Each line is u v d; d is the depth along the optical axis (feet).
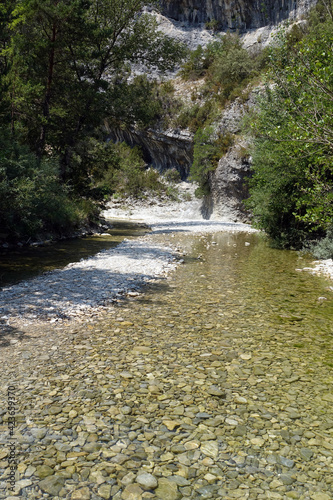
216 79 146.41
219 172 113.19
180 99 150.30
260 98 54.65
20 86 59.67
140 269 37.17
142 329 20.45
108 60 92.22
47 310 22.86
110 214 131.23
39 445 10.53
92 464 9.84
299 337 19.79
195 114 141.90
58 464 9.80
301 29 118.52
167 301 26.37
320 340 19.39
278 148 45.39
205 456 10.27
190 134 139.13
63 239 62.49
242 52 142.41
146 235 73.31
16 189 46.39
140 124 88.17
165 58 94.32
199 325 21.39
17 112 65.82
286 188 54.13
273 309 24.90
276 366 16.21
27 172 54.13
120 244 57.26
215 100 137.80
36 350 17.16
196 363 16.31
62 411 12.26
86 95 73.41
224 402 13.14
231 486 9.20
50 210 60.70
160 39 92.43
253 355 17.34
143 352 17.33
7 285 29.25
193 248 55.83
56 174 65.36
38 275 33.58
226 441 10.96
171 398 13.30
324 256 47.29
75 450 10.37
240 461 10.12
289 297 28.12
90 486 9.07
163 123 145.28
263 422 11.98
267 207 57.77
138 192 144.77
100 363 15.99
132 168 149.69
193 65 166.20
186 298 27.32
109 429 11.37
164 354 17.17
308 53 33.12
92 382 14.29
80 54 75.87
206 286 31.30
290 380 14.93
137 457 10.16
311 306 25.76
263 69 130.41
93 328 20.36
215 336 19.67
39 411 12.21
